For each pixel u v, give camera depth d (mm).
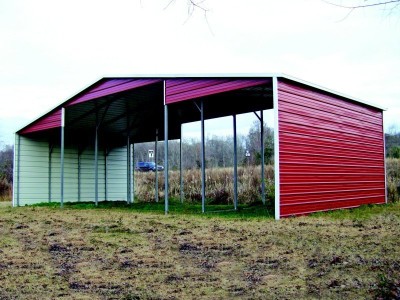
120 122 15258
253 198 15297
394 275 4008
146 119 14750
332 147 10508
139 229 7457
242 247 5680
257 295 3766
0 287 4211
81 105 12836
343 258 4797
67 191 16328
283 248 5504
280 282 4105
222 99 11078
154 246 6000
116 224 8164
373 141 13102
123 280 4391
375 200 12867
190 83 9680
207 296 3801
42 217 9914
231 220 8367
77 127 15977
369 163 12680
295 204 8797
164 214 10008
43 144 15797
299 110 9188
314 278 4160
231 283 4160
